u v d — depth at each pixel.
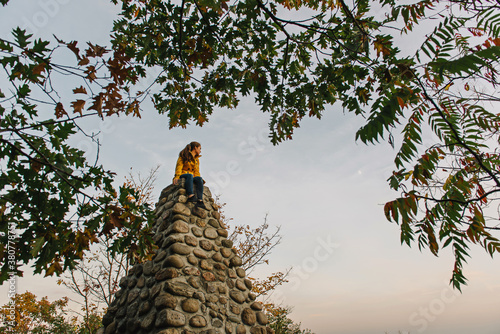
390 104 1.23
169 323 4.66
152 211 2.95
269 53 3.46
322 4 2.83
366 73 2.76
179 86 3.69
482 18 1.54
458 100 1.46
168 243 5.79
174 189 6.80
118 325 5.50
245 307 5.75
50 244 2.66
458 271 1.23
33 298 14.09
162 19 3.05
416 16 1.57
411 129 1.35
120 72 2.30
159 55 3.23
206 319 5.08
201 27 3.10
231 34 3.20
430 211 1.29
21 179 2.57
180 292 5.07
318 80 3.30
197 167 6.88
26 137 2.49
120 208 2.77
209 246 6.09
